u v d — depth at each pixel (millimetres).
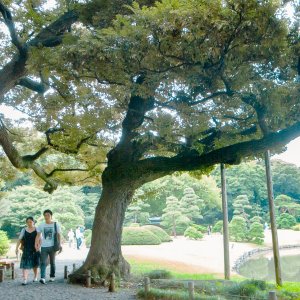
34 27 11805
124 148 11031
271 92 8125
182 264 19328
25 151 16750
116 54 6945
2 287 9227
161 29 6684
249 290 8273
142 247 28109
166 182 40938
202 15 6422
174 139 10633
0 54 13469
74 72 7934
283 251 34406
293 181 58281
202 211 51250
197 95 8914
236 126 10883
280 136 8906
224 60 7523
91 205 46594
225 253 13078
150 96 8984
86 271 10219
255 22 6652
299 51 8008
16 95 14570
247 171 54031
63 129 14008
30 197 38500
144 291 8094
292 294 8906
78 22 11453
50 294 8297
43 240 10078
